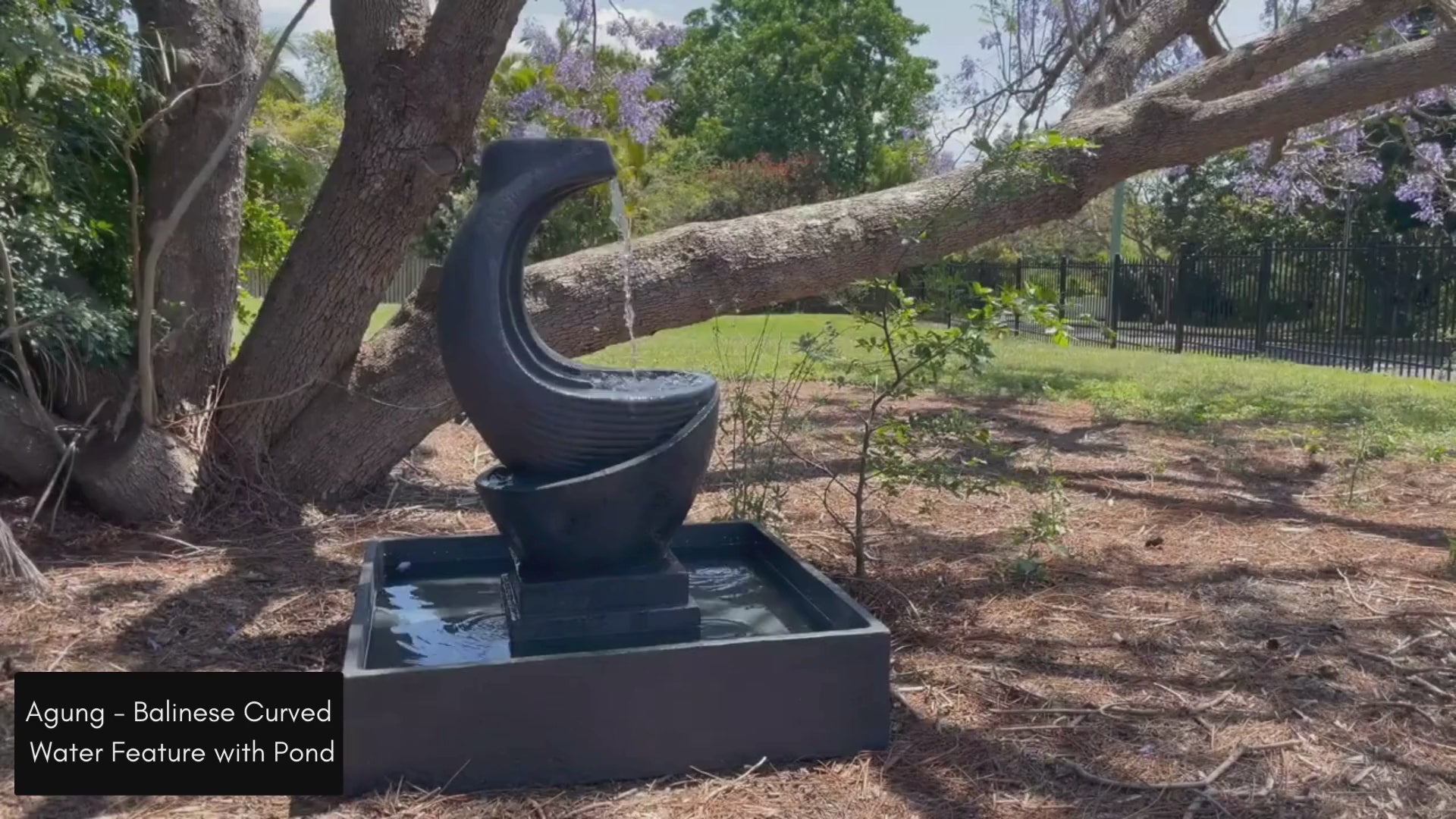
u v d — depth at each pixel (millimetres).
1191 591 4785
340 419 5945
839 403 9906
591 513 3396
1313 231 24953
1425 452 7910
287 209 8891
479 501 6324
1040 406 10391
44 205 5602
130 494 5484
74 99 5582
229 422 5828
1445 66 6523
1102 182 6531
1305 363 15539
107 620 4289
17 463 5465
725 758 3094
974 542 5555
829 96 38188
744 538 4699
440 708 2924
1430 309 14039
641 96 11547
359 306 5715
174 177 5695
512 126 11609
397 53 5441
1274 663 3945
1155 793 3020
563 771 2996
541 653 3389
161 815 2908
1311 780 3098
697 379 3703
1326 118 6668
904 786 3023
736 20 43094
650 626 3500
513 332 3426
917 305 4578
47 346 5527
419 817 2816
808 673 3123
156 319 5711
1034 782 3072
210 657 3949
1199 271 18250
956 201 5984
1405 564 5211
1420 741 3344
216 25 5633
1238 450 8039
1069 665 3922
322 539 5477
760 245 6262
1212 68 7160
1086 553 5383
